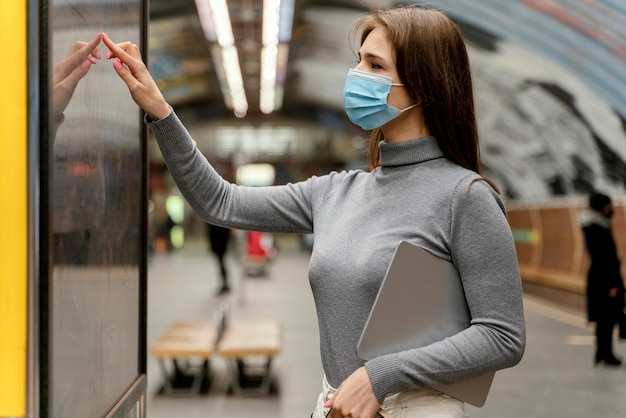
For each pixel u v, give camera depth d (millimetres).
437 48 2100
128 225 2840
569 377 8258
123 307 2773
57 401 1969
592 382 7984
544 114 17266
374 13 2215
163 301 15727
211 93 35406
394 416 2033
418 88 2102
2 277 1843
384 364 1935
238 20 18078
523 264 21766
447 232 2037
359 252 2082
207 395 7301
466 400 2041
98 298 2393
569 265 17734
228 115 44875
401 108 2137
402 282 1999
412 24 2107
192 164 2355
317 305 2150
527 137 19281
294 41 22047
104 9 2436
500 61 15453
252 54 22812
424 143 2131
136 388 2885
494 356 1961
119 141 2676
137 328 3043
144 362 3074
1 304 1843
